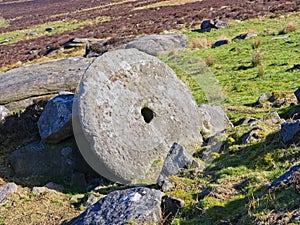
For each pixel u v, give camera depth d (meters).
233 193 7.08
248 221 5.62
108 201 7.43
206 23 35.06
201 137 10.77
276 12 36.59
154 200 7.16
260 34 27.41
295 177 5.91
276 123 10.44
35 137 13.23
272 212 5.50
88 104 9.48
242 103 14.52
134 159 9.70
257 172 7.59
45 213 9.23
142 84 10.12
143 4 72.19
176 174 9.05
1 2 124.88
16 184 10.91
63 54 35.41
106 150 9.51
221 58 22.45
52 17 76.00
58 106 11.75
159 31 38.31
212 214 6.45
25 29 65.25
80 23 61.38
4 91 15.43
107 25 51.69
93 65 9.64
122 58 9.97
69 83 15.74
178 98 10.60
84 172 11.16
